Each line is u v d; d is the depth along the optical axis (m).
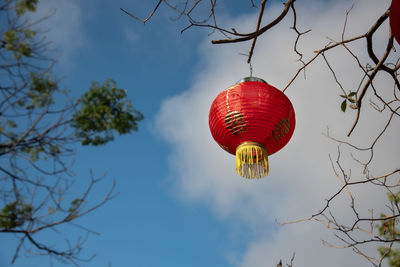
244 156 5.73
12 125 3.81
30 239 3.64
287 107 5.88
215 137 6.07
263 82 6.13
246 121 5.75
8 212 3.71
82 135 3.90
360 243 5.11
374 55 5.05
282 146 6.00
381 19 4.78
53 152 3.85
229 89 5.96
